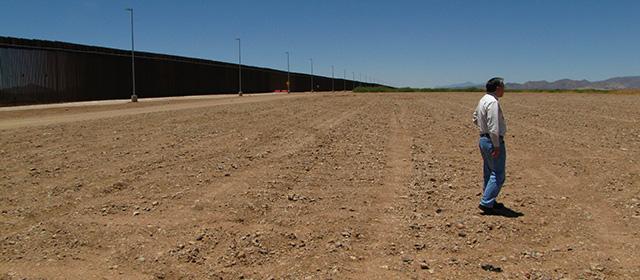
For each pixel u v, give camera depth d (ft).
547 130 44.29
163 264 12.85
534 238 14.73
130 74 127.85
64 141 35.73
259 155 29.68
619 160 27.91
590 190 21.03
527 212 17.63
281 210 17.75
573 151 31.50
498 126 16.57
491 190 17.11
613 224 16.14
